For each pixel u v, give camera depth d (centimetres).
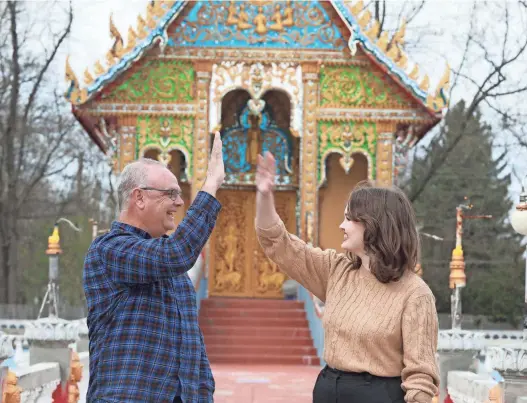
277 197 2398
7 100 3572
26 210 3850
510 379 698
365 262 445
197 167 2166
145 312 436
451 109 3512
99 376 433
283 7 2188
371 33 2120
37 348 1176
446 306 3412
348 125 2183
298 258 462
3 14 3475
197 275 2044
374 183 462
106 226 3972
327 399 430
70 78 2100
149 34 2108
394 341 423
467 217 1168
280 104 2391
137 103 2169
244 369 1814
